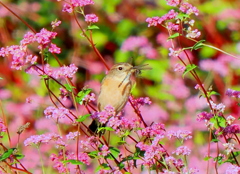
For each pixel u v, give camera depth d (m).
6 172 7.56
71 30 15.14
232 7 15.18
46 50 8.80
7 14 14.89
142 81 14.41
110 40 15.16
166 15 7.95
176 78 14.26
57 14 15.29
